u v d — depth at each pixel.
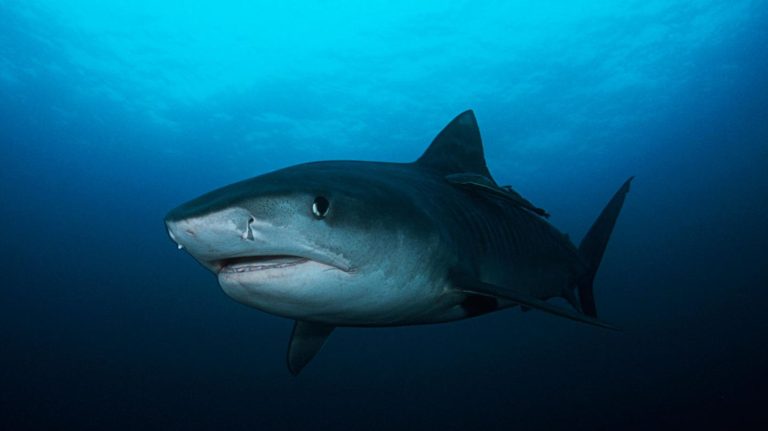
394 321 2.75
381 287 2.26
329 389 17.36
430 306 2.71
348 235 2.02
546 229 4.35
